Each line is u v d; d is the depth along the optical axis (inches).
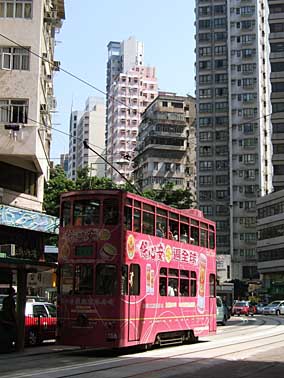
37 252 1113.4
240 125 3912.4
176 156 3924.7
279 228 3201.3
